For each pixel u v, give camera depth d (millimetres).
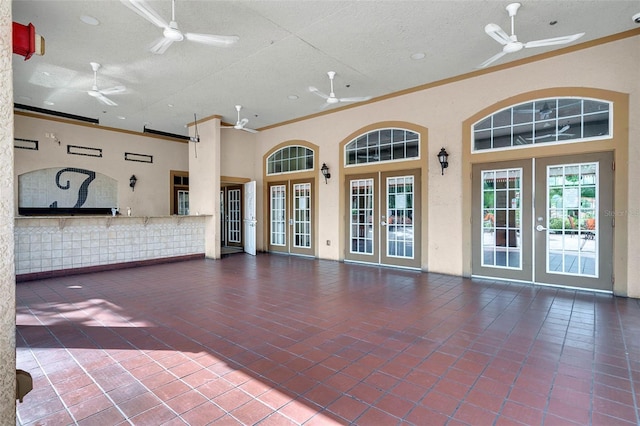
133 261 7086
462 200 5883
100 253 6621
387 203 6898
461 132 5871
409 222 6594
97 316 3879
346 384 2412
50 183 8086
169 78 5723
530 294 4734
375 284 5410
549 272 5148
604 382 2432
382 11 3859
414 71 5590
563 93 4914
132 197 9359
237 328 3500
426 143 6277
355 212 7414
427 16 3973
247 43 4555
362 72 5602
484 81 5617
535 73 5137
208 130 8164
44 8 3711
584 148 4797
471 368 2635
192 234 8125
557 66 4957
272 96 6695
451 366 2670
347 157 7531
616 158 4570
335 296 4703
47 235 5973
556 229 5078
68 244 6219
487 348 2992
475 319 3730
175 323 3650
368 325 3570
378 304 4309
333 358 2816
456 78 5871
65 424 1969
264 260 7930
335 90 6434
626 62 4477
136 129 9188
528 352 2910
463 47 4750
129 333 3367
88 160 8586
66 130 8234
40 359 2801
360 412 2086
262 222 9406
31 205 7824
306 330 3438
